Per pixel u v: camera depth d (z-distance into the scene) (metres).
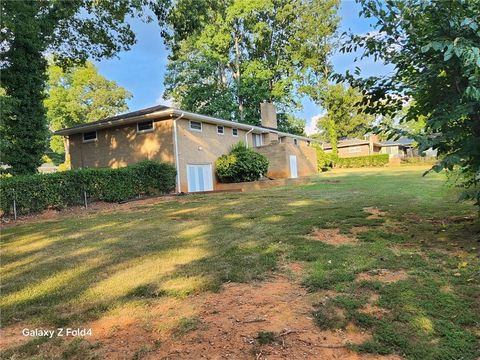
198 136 18.25
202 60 32.09
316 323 2.75
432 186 12.06
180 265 4.40
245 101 34.12
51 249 5.73
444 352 2.30
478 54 3.21
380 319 2.74
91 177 12.77
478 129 4.14
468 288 3.17
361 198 9.77
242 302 3.20
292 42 32.94
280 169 22.28
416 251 4.34
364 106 5.04
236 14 30.34
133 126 17.50
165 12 15.31
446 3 3.63
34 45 14.34
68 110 41.97
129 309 3.15
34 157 14.81
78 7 15.18
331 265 4.01
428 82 4.34
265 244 5.16
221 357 2.34
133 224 7.80
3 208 10.38
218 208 9.70
